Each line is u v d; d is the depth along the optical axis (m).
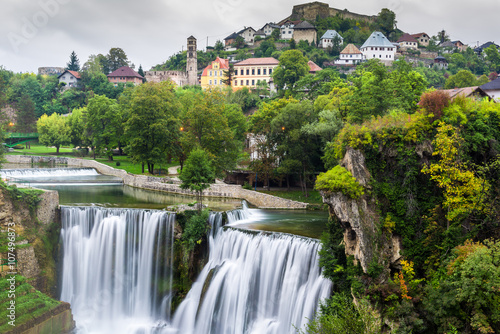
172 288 57.47
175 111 98.62
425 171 39.19
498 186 38.59
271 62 196.62
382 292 36.25
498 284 30.53
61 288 59.84
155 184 86.38
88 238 60.56
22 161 124.38
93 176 102.31
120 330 55.53
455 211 37.22
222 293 51.28
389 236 39.22
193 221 58.06
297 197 77.56
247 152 95.62
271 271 48.62
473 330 32.09
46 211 59.69
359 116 60.22
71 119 141.88
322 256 42.81
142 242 59.66
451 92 85.94
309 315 43.09
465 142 39.72
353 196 38.88
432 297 34.38
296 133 76.19
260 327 47.34
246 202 76.31
